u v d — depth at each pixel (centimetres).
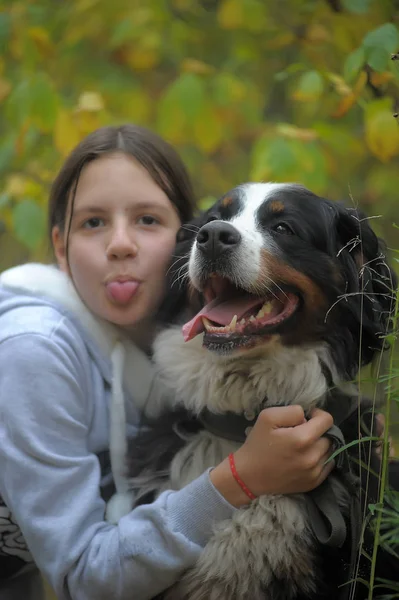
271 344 372
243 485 337
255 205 385
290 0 598
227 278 366
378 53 460
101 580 333
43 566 344
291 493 347
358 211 393
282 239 375
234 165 654
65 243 402
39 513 344
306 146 514
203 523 337
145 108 608
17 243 632
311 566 355
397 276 399
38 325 362
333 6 575
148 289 389
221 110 569
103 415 381
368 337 381
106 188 386
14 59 626
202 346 376
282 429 334
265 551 347
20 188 544
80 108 538
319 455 338
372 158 620
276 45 604
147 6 599
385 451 330
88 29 605
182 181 415
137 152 396
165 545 332
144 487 380
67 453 354
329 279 376
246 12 584
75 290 388
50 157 584
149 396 400
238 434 377
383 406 391
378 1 557
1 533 379
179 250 397
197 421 391
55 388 353
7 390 351
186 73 544
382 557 361
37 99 527
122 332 397
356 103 552
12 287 382
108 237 383
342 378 377
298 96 507
